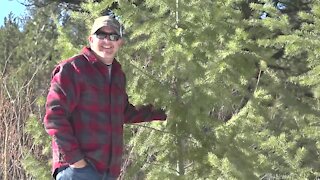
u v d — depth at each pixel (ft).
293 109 22.30
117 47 11.57
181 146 15.07
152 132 14.98
